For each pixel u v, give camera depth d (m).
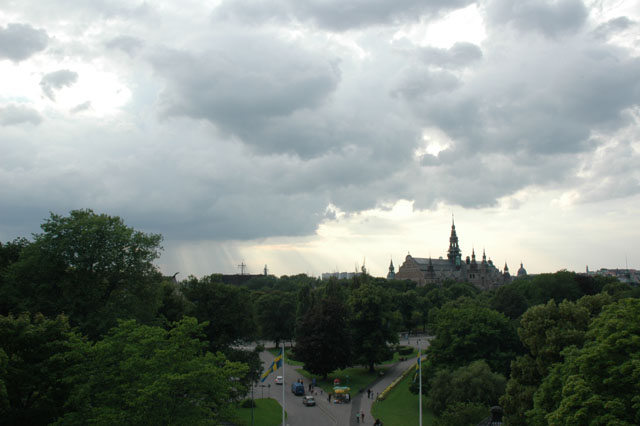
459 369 65.56
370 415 69.62
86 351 32.72
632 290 117.06
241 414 65.06
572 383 33.19
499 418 42.31
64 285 54.09
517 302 121.81
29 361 35.31
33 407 35.66
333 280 131.12
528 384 50.69
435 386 65.06
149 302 60.97
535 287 132.75
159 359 31.91
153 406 30.41
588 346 39.88
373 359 100.31
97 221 57.66
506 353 73.88
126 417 29.39
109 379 32.38
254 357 69.00
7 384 33.25
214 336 69.88
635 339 31.59
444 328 79.00
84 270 56.19
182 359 33.19
